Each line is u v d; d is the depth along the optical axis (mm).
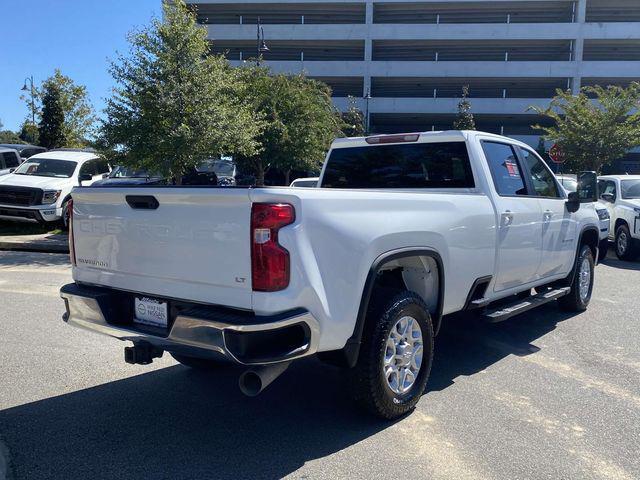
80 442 3826
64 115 31766
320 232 3434
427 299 4582
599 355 5711
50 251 12922
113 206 3945
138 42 13062
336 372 5184
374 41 51656
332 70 50875
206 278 3479
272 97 19375
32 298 7953
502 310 5461
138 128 13109
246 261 3303
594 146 19984
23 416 4227
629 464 3564
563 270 6762
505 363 5473
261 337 3291
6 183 14219
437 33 50125
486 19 51969
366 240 3717
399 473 3432
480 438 3893
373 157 5988
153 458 3613
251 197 3260
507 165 5781
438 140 5516
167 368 5281
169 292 3678
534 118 51594
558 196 6688
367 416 4172
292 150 19562
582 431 4012
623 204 12742
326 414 4277
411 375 4258
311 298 3367
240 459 3602
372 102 50969
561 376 5113
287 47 53375
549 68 49406
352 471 3451
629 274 10719
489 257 5113
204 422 4145
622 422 4164
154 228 3709
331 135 21453
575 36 49000
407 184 5730
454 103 50281
